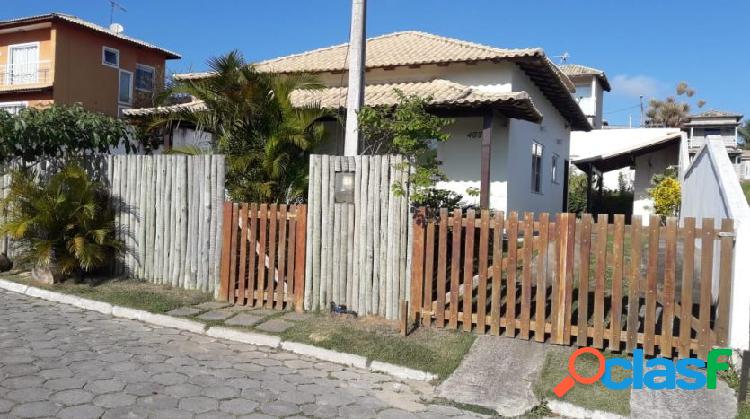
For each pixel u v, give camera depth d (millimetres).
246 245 7738
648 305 5641
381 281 6930
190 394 4789
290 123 9094
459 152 13500
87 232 8703
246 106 9039
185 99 20266
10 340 6031
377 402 4879
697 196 11625
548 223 6047
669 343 5566
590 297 7957
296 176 8984
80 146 10430
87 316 7242
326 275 7215
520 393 5051
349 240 7094
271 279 7484
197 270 8211
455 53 14320
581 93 31047
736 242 5309
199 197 8203
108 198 9102
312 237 7266
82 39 25047
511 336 6227
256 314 7191
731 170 7879
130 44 27250
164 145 13922
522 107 11297
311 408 4656
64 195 8539
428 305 6605
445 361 5703
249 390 4969
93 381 4957
